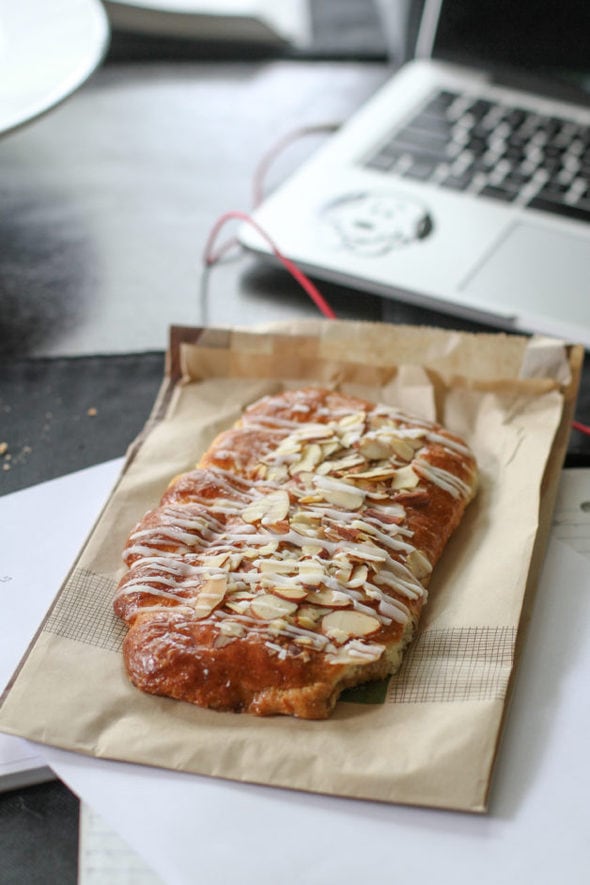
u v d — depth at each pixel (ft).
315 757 1.45
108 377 1.96
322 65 2.73
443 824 1.41
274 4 2.89
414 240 2.08
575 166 2.23
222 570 1.57
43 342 2.03
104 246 2.23
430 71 2.45
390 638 1.53
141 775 1.44
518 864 1.39
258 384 1.88
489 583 1.60
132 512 1.69
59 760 1.45
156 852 1.39
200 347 1.87
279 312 2.10
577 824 1.42
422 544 1.62
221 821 1.41
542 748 1.48
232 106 2.60
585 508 1.76
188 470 1.75
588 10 2.27
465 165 2.23
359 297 2.11
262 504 1.65
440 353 1.86
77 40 2.11
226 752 1.45
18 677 1.51
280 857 1.39
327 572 1.57
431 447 1.73
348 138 2.29
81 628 1.57
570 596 1.63
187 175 2.41
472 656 1.53
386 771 1.43
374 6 2.90
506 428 1.80
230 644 1.51
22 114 1.94
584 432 1.86
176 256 2.21
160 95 2.63
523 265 2.05
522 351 1.83
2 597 1.63
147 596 1.56
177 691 1.50
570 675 1.55
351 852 1.39
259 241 2.09
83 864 1.42
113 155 2.45
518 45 2.36
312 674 1.50
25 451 1.86
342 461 1.71
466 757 1.43
